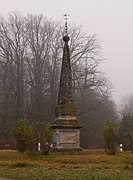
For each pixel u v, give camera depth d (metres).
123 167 23.39
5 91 54.66
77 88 55.91
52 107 55.09
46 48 55.78
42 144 29.95
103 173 20.34
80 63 56.59
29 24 55.56
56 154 29.41
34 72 54.78
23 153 30.69
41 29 55.84
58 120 31.86
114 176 18.95
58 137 31.28
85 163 25.58
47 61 55.78
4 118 53.75
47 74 55.81
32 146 29.52
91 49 57.16
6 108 54.09
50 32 56.12
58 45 55.94
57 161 26.52
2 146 49.56
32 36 55.38
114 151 30.25
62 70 33.41
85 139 57.38
